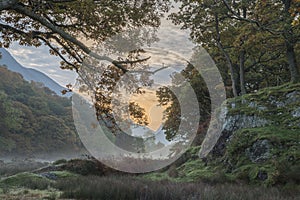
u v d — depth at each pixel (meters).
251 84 23.83
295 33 12.14
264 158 9.78
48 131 54.56
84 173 13.69
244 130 11.61
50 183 10.99
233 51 17.06
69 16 6.56
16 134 52.84
